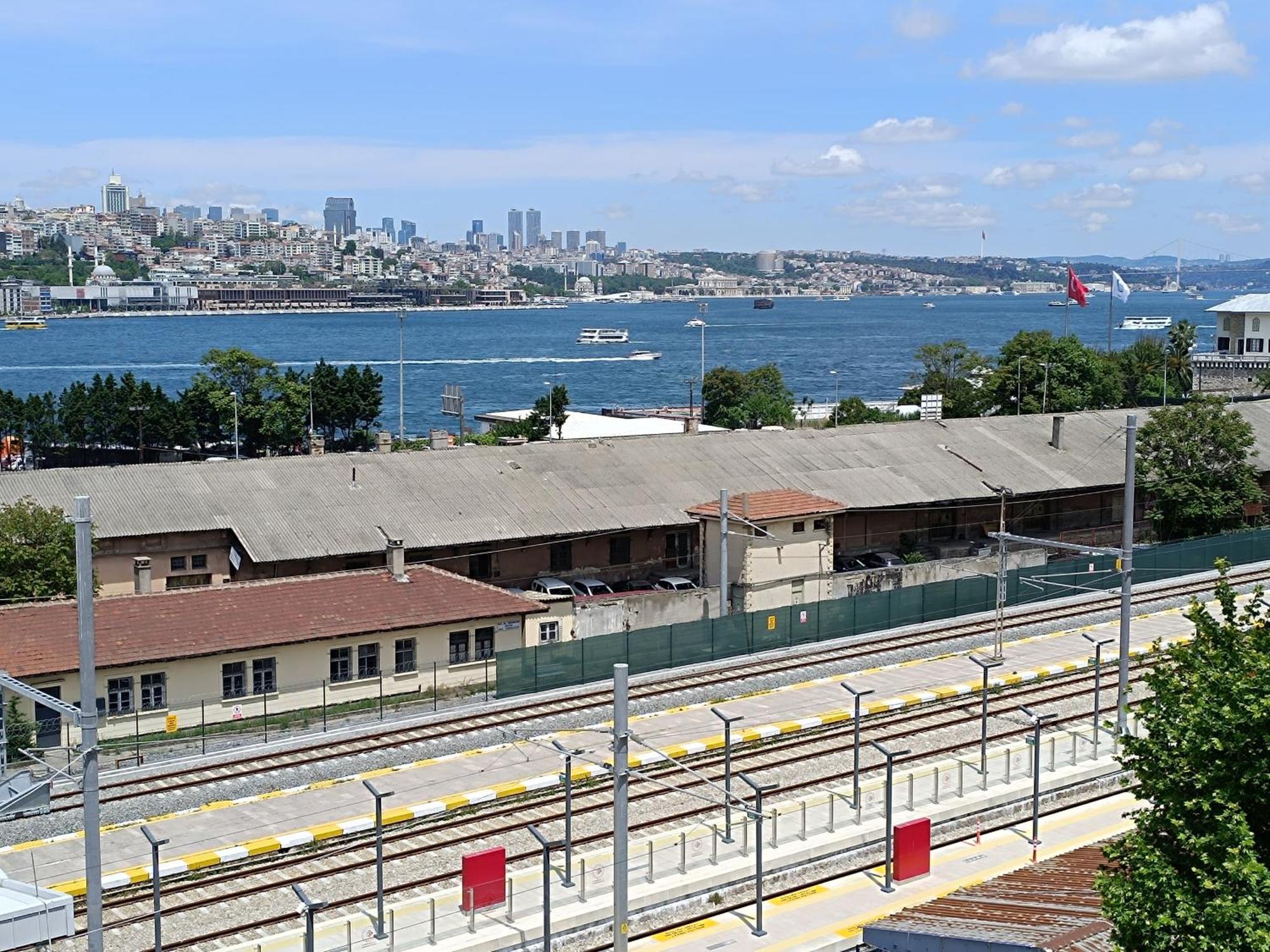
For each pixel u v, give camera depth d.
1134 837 26.14
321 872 39.84
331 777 49.41
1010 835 43.62
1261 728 24.83
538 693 60.53
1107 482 94.38
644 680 61.59
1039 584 72.38
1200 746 25.22
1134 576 82.38
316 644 58.81
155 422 128.62
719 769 49.88
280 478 77.50
